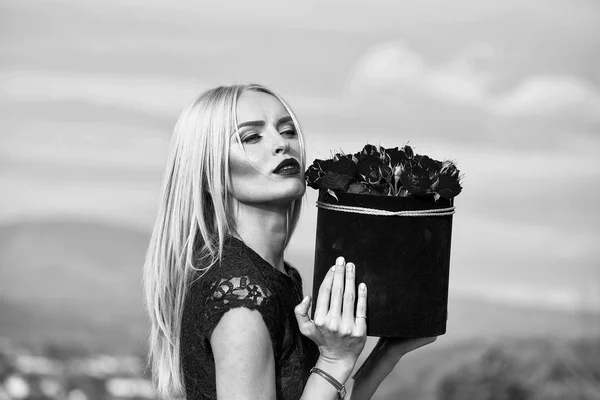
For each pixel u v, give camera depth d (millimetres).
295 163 2363
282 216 2414
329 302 2203
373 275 2191
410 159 2291
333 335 2184
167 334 2424
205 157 2350
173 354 2428
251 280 2188
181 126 2410
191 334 2234
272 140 2342
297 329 2311
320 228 2281
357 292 2203
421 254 2197
